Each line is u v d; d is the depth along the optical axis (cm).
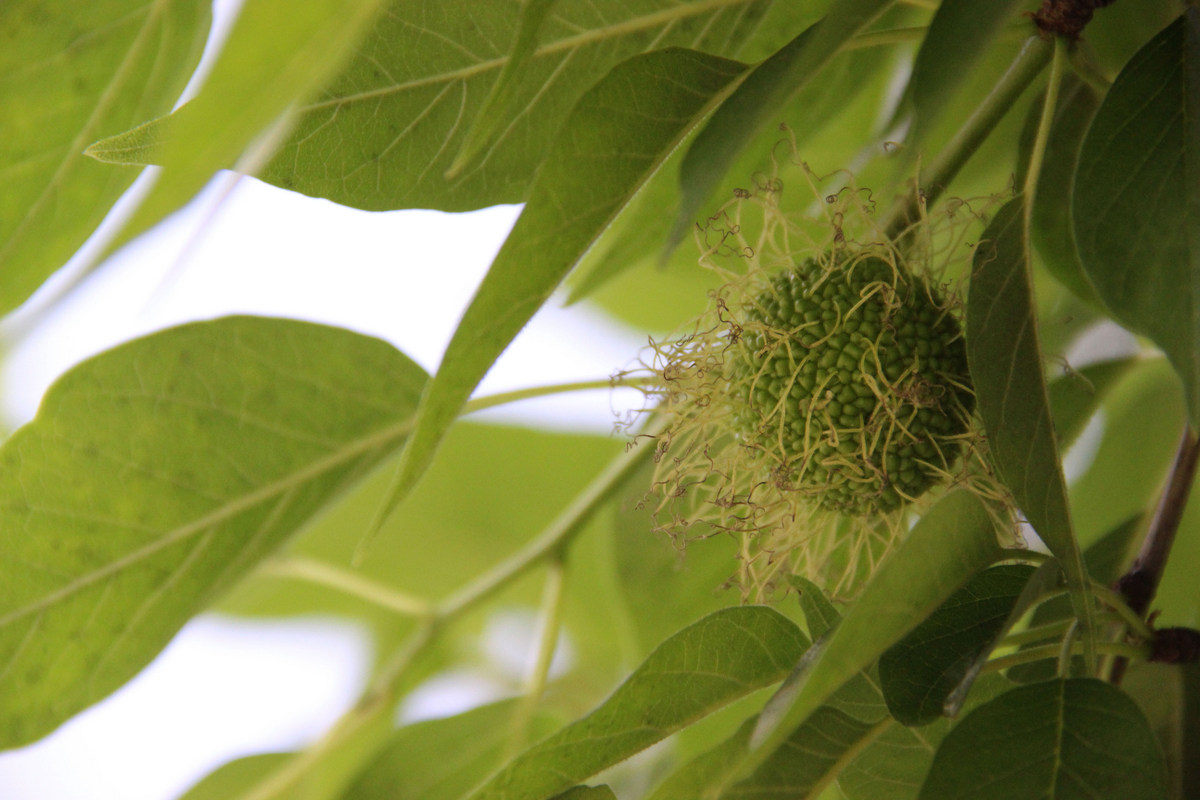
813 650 43
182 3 46
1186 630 44
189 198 31
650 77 44
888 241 47
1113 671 45
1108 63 48
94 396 48
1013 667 46
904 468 47
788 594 48
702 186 43
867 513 47
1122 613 44
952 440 47
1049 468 44
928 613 42
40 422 48
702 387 48
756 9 47
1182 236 43
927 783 43
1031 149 47
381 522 43
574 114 44
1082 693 43
